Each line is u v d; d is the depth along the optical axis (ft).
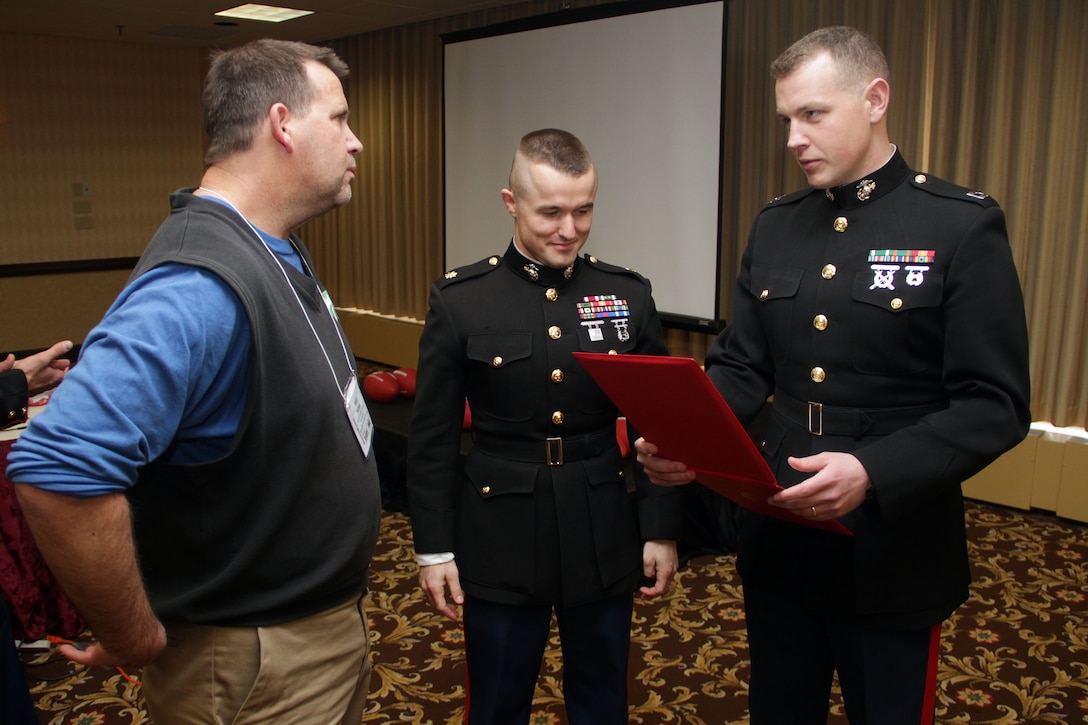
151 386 2.81
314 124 3.41
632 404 3.93
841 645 4.55
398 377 13.24
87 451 2.66
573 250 4.83
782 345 4.66
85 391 2.73
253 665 3.35
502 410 4.92
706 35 13.12
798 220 4.79
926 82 11.86
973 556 10.36
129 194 23.98
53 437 2.66
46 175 22.47
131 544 2.88
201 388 3.02
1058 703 7.27
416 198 20.07
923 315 4.14
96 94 22.98
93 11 18.39
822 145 4.22
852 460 3.92
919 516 4.33
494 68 16.67
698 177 13.60
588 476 4.92
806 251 4.63
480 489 4.98
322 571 3.46
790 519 4.27
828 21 12.62
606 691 5.17
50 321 22.93
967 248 4.03
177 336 2.88
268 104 3.33
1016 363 4.04
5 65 21.45
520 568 4.85
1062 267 11.08
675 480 4.44
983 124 11.51
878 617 4.31
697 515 10.53
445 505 5.04
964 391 4.08
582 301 5.05
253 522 3.27
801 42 4.24
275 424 3.23
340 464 3.50
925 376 4.26
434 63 19.13
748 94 13.62
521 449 4.93
